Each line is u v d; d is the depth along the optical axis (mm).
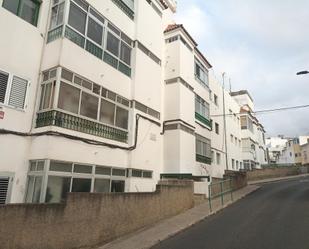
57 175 10625
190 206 15648
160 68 18875
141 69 16562
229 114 33125
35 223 7477
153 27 18484
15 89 10633
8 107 10320
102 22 14102
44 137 10547
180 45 20266
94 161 12406
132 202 11125
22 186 10445
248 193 21812
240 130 39094
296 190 23062
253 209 15117
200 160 21875
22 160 10578
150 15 18281
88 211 9055
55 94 10898
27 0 11711
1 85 10211
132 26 16562
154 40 18391
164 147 18734
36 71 11531
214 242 9500
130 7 16625
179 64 19766
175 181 16844
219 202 17344
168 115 19156
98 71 13305
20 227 7133
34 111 11188
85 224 8891
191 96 21016
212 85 28281
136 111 15672
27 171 10672
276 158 81500
